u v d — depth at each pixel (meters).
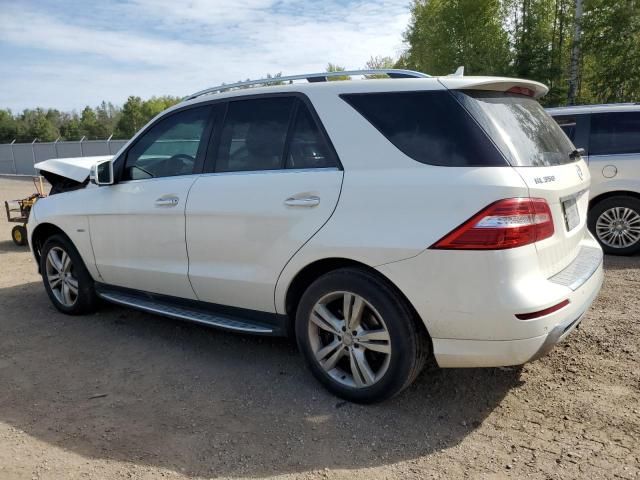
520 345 2.85
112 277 4.73
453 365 3.03
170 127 4.27
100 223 4.63
